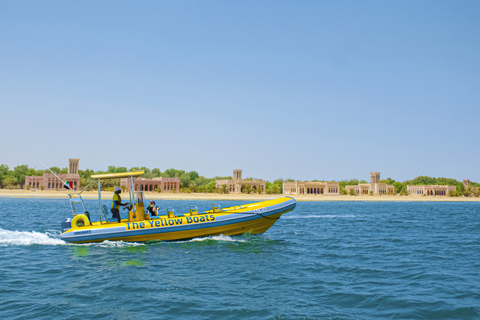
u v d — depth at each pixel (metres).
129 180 17.30
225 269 12.15
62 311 7.98
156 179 125.44
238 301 8.75
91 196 103.19
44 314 7.80
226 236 18.16
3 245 16.53
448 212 52.94
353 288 10.00
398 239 20.31
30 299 8.84
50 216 34.06
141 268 12.23
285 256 14.54
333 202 104.81
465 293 9.61
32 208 48.59
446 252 16.02
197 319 7.58
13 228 23.44
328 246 17.41
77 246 16.20
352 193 141.38
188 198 106.38
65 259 13.61
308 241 19.05
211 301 8.73
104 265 12.63
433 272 11.99
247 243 17.41
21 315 7.73
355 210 57.62
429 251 16.23
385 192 151.50
